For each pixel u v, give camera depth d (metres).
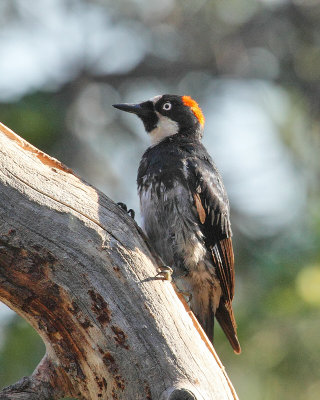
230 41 17.75
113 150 16.48
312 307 12.11
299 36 17.75
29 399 7.44
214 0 17.50
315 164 16.30
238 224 14.62
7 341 12.11
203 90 17.55
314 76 17.39
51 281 7.23
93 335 7.27
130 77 17.38
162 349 7.27
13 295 7.34
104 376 7.32
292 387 12.37
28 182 7.22
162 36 17.69
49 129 14.70
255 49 17.89
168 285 7.62
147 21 17.44
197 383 7.27
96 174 16.09
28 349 12.02
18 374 11.88
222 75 17.66
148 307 7.35
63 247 7.21
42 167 7.43
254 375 12.48
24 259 7.16
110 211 7.60
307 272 12.29
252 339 12.46
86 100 16.91
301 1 17.75
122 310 7.27
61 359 7.49
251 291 12.98
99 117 16.73
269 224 14.27
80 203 7.41
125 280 7.36
